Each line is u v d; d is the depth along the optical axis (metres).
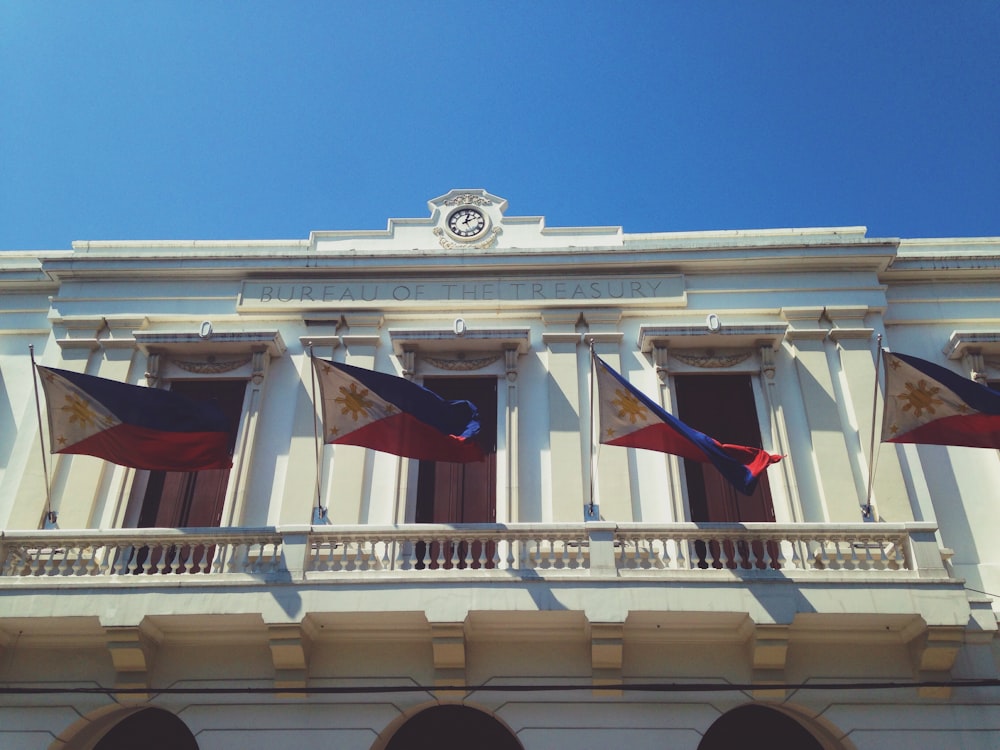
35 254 15.36
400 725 10.84
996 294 14.18
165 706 10.62
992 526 12.22
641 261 14.19
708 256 14.15
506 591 10.46
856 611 10.25
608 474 12.41
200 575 10.73
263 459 12.86
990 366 13.50
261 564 11.05
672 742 10.21
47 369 11.57
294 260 14.40
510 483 12.38
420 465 12.77
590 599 10.39
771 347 13.38
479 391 13.46
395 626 10.80
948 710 10.37
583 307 13.98
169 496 12.67
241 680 10.80
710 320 13.18
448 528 11.00
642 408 11.48
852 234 14.93
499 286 14.23
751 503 12.37
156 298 14.34
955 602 10.28
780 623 10.23
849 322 13.65
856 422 12.77
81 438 11.59
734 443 12.90
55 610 10.51
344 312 14.05
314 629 10.76
